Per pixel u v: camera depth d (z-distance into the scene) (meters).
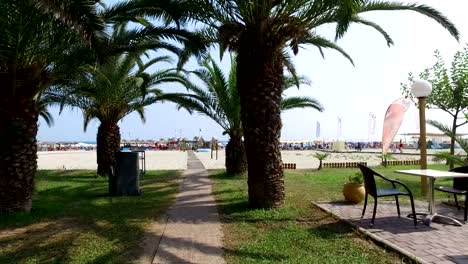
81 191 12.51
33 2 5.26
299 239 6.33
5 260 5.33
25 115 8.70
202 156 38.03
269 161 8.98
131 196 11.40
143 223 7.61
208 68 16.34
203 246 6.00
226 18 9.06
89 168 22.84
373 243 6.08
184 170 20.47
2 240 6.39
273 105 9.04
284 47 9.25
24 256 5.52
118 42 8.76
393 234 6.41
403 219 7.57
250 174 9.15
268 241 6.23
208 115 17.08
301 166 23.97
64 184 14.35
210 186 13.50
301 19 8.84
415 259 5.09
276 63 9.16
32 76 8.58
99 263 5.20
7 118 8.52
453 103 18.73
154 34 8.81
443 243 5.87
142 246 6.00
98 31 5.31
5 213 8.40
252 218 7.98
